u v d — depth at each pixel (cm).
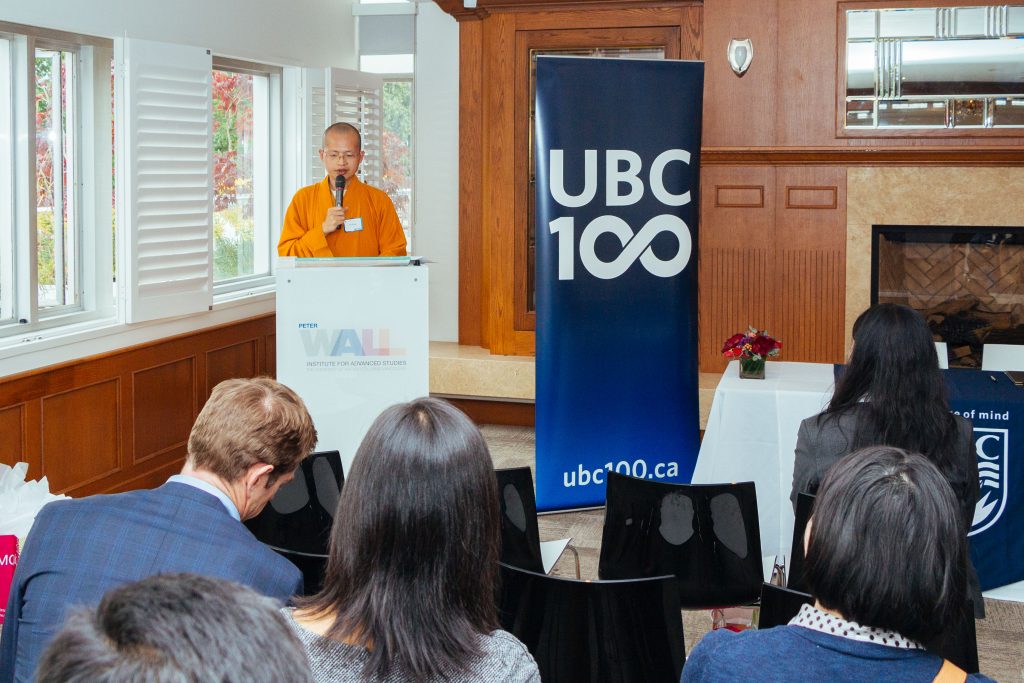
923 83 619
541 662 202
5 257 470
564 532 496
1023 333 625
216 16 603
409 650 123
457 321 770
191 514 168
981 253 623
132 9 525
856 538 119
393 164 802
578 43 658
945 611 119
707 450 423
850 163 628
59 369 473
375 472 127
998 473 387
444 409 132
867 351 246
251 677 60
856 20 621
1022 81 609
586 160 451
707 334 657
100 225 522
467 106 703
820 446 253
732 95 640
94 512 167
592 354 461
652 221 460
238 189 678
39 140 486
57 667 58
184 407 586
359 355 385
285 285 380
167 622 60
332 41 756
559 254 453
